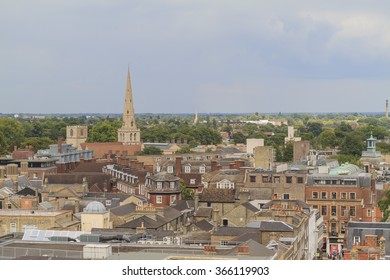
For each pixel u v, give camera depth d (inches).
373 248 5137.8
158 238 5349.4
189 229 6791.3
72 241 4534.9
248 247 4033.0
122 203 7455.7
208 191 7667.3
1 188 7573.8
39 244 4160.9
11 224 6043.3
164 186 7514.8
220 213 7509.8
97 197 7780.5
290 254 4798.2
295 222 5792.3
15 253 3941.9
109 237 4662.9
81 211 6934.1
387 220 7263.8
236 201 7568.9
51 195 7824.8
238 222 6963.6
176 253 3949.3
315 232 7327.8
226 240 5226.4
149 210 6422.2
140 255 3737.7
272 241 4933.6
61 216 6127.0
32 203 6904.5
